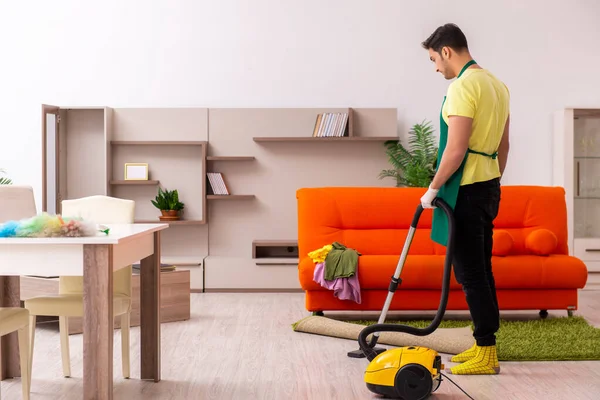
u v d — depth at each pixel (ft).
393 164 21.56
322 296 15.49
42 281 14.47
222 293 20.35
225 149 21.62
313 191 16.51
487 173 10.53
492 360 10.87
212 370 11.19
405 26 22.22
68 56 22.08
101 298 7.83
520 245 16.21
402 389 9.26
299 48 22.21
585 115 21.44
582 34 22.39
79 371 11.17
